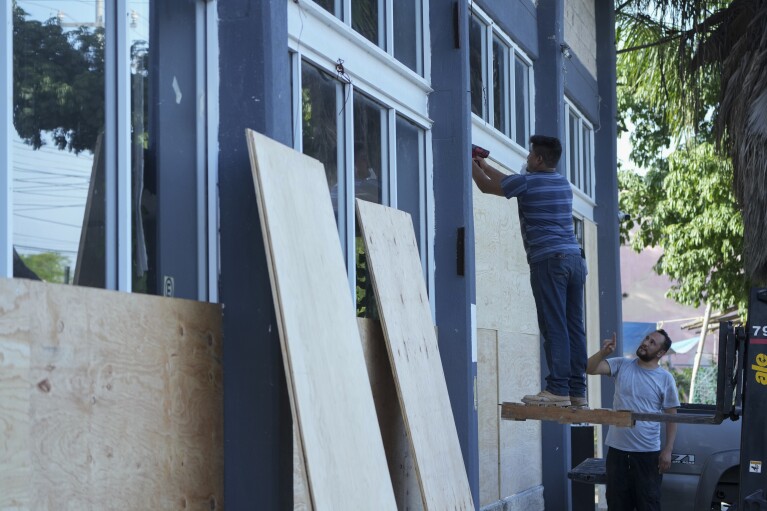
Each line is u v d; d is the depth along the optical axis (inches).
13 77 156.2
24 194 157.2
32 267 158.4
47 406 147.3
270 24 209.5
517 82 466.9
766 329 239.8
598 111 634.2
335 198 275.4
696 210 860.6
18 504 140.0
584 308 594.2
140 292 186.1
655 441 349.1
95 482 157.9
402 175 327.6
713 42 442.9
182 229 200.4
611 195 636.7
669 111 502.6
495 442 400.8
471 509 297.4
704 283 862.5
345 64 280.1
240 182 207.0
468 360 335.6
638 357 354.6
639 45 617.0
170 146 197.6
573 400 276.5
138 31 188.9
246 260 204.5
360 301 286.5
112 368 164.2
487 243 403.2
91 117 174.2
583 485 410.9
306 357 192.5
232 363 202.4
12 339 140.6
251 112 208.1
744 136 379.2
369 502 209.9
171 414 182.1
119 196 179.5
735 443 369.1
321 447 189.6
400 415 296.0
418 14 345.7
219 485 199.5
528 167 280.8
